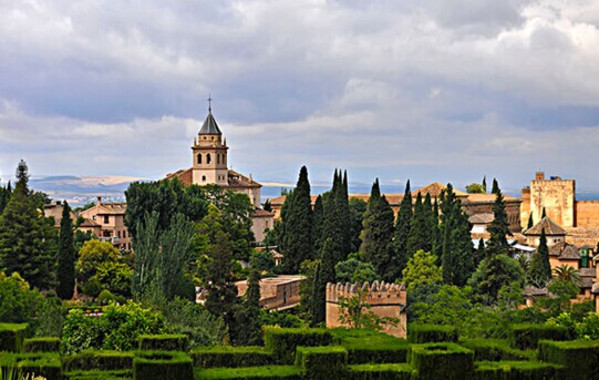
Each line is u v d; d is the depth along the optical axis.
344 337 61.50
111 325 80.19
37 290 126.50
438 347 52.50
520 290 120.94
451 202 190.50
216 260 118.88
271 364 55.59
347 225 179.88
